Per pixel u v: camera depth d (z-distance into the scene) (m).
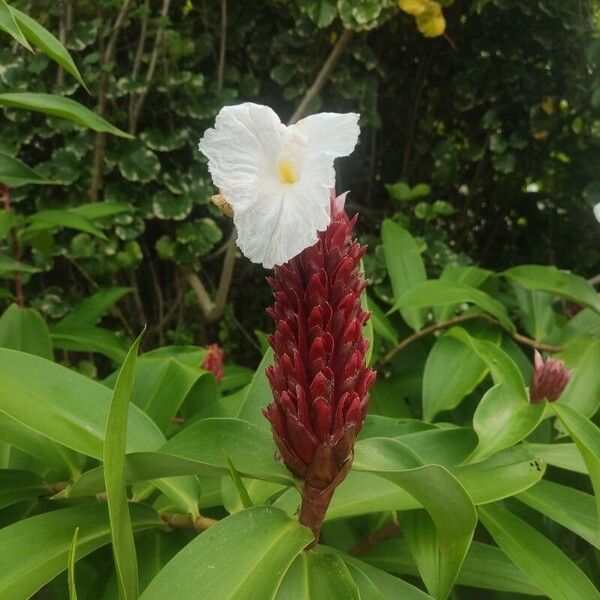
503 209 1.17
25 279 0.93
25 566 0.35
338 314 0.33
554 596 0.39
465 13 1.04
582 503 0.46
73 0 0.93
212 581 0.31
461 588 0.56
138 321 1.13
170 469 0.35
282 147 0.30
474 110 1.12
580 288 0.70
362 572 0.37
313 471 0.34
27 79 0.94
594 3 0.98
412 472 0.33
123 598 0.30
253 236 0.30
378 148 1.17
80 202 0.99
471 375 0.60
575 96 1.01
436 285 0.68
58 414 0.40
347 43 0.99
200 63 1.06
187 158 1.05
